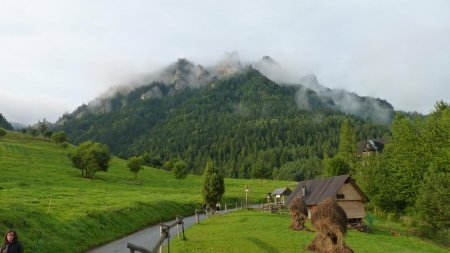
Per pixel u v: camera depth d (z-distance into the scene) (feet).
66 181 346.95
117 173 499.10
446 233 210.59
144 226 184.03
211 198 251.19
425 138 273.95
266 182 566.36
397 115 320.09
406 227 226.58
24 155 501.97
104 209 172.96
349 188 217.97
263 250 105.50
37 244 100.63
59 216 141.90
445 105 298.56
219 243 114.52
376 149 465.06
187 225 181.78
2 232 97.30
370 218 220.84
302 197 234.79
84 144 425.28
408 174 267.18
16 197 201.57
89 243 123.65
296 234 139.74
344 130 476.95
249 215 211.41
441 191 209.46
